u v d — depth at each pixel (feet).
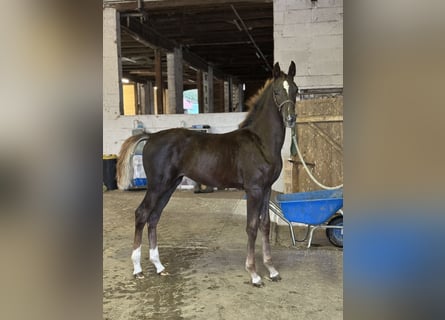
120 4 21.52
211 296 7.83
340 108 13.85
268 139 8.59
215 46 33.30
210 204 17.20
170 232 13.01
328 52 18.31
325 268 9.50
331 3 18.07
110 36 21.74
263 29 27.78
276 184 18.35
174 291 8.13
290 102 8.25
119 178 9.68
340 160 14.02
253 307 7.29
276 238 12.55
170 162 9.07
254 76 49.78
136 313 7.09
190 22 26.30
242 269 9.48
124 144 9.77
